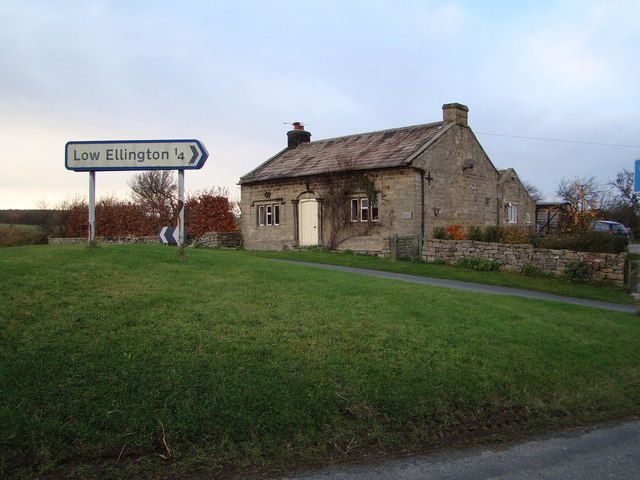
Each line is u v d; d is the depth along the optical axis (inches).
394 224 929.5
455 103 1021.2
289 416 188.7
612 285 656.4
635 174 405.7
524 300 467.2
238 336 248.1
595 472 177.0
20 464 153.3
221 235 1175.0
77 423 169.3
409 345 266.2
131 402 182.9
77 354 208.8
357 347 254.8
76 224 1492.4
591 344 319.6
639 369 291.3
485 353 271.6
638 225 1915.6
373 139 1091.9
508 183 1211.9
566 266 690.2
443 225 979.9
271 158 1227.9
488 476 171.0
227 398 191.6
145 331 240.2
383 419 200.5
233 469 164.4
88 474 153.2
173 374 201.9
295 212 1076.5
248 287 352.2
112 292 297.1
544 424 217.5
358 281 439.5
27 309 252.8
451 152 1006.4
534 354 281.6
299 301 327.9
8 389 179.9
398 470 171.6
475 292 485.1
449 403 217.5
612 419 231.0
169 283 335.9
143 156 412.5
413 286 456.8
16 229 1187.3
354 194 983.0
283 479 161.5
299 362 227.6
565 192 2041.1
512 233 816.9
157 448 168.9
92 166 414.9
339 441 185.2
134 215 1540.4
